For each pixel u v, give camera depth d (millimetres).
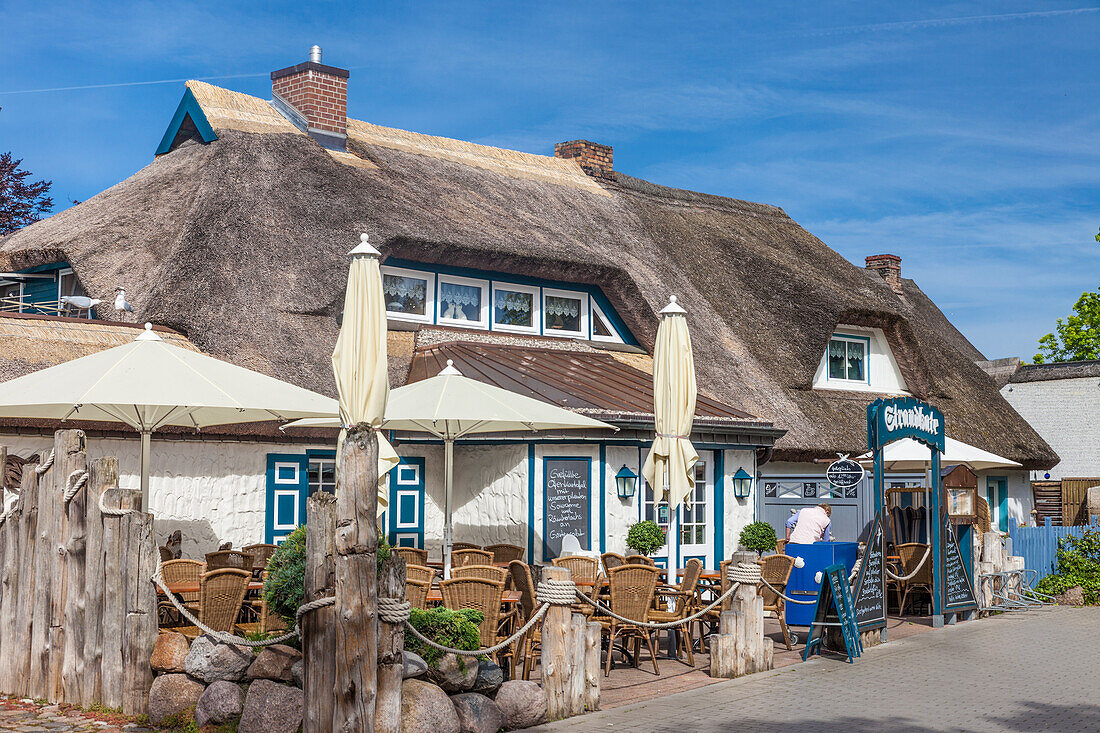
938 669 11305
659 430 13070
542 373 16547
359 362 9945
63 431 9305
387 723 7375
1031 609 16953
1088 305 45062
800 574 14484
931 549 15852
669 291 21406
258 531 13992
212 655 8133
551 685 8891
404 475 15500
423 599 9320
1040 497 29938
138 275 15602
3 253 17781
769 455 18078
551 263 18812
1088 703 9648
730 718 8953
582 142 25578
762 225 28328
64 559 9195
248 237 15984
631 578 11047
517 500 14867
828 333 22078
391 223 17359
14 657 9477
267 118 20031
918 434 14352
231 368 10555
